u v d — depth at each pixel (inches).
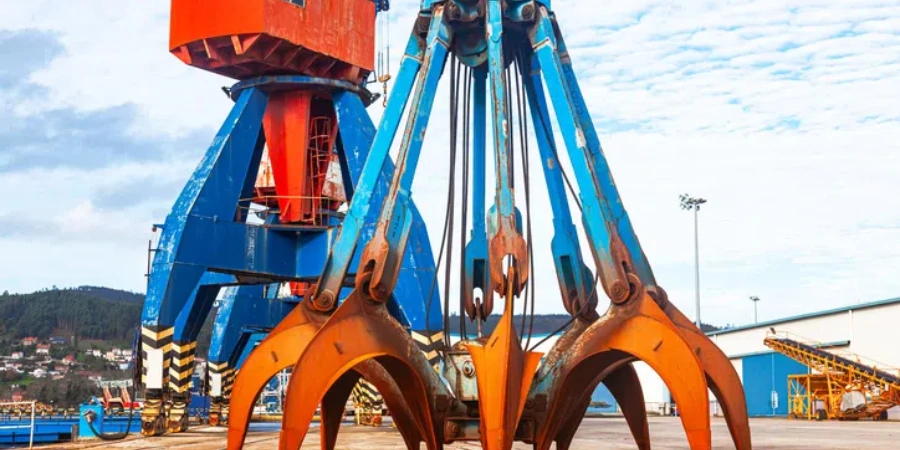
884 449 1017.5
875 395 2418.8
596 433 1412.4
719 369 581.0
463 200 670.5
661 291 607.5
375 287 582.6
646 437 665.0
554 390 589.6
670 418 2534.5
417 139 631.8
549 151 681.6
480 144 692.1
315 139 1524.4
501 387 533.3
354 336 565.0
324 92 1481.3
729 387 578.9
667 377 549.0
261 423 2167.8
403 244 609.0
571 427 663.1
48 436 1557.6
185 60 1396.4
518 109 683.4
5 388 6717.5
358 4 1470.2
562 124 625.9
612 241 583.5
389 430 1533.0
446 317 658.2
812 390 2532.0
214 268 1355.8
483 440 549.3
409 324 1349.7
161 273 1316.4
